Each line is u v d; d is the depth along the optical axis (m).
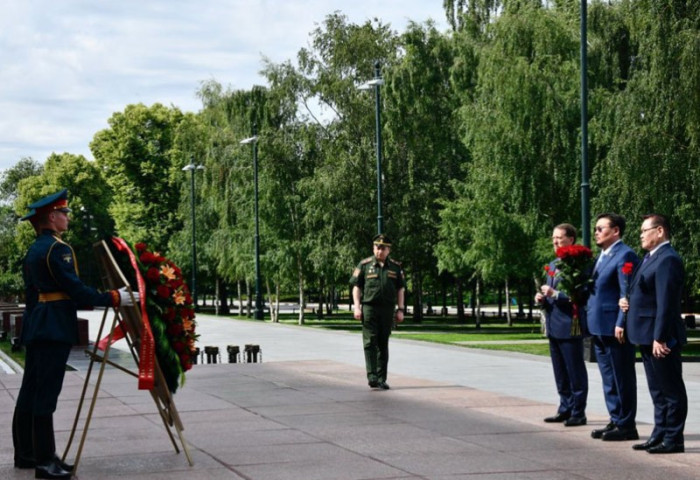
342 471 7.69
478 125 33.03
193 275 58.88
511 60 31.92
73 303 7.64
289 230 49.56
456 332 41.47
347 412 11.21
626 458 8.16
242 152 50.16
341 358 21.12
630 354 9.05
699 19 23.36
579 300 9.48
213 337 31.09
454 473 7.56
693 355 22.89
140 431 9.92
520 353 21.97
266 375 15.91
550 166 31.27
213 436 9.56
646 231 8.40
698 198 23.98
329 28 47.28
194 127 62.03
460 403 11.98
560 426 10.02
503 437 9.31
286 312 76.94
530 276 38.75
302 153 48.47
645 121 24.34
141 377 7.65
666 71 23.38
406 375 16.48
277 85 48.44
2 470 7.92
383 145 43.78
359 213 44.47
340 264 44.41
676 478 7.32
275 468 7.86
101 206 86.75
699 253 24.62
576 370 9.97
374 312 13.66
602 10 30.98
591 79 31.36
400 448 8.73
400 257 45.44
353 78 46.09
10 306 45.09
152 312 7.96
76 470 7.82
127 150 73.56
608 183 25.30
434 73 42.53
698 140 23.30
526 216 32.91
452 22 49.34
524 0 34.94
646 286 8.37
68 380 15.25
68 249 7.62
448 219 40.66
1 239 96.75
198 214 63.94
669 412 8.38
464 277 53.81
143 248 8.06
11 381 15.45
